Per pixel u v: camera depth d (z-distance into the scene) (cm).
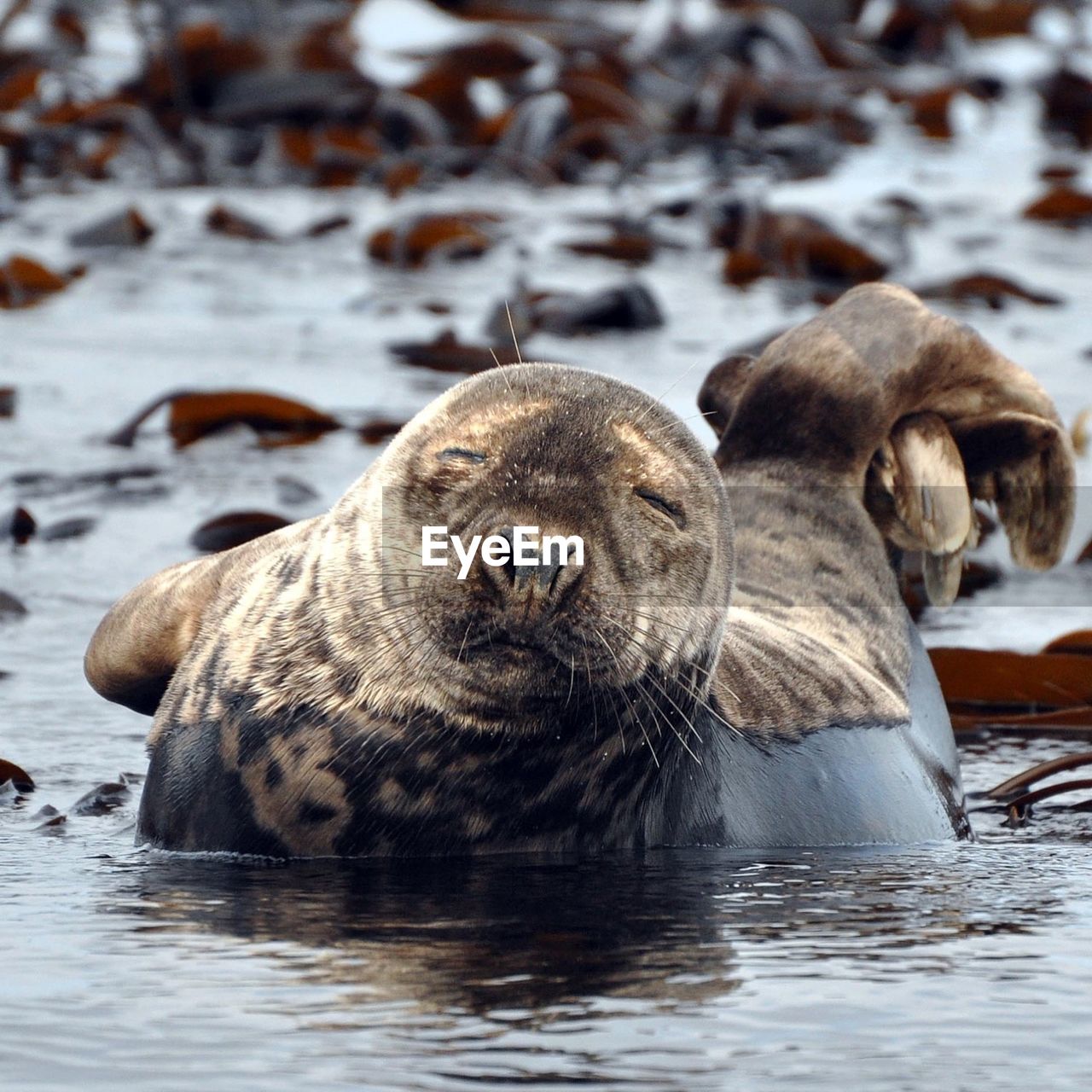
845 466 2242
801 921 1428
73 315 4500
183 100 7250
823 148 7438
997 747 2214
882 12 10275
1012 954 1341
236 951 1310
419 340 4184
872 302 2325
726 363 2456
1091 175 7162
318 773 1578
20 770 1859
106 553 2786
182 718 1672
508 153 7050
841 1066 1105
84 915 1409
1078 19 10588
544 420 1512
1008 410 2295
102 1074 1078
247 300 4769
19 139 6638
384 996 1210
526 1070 1088
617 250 5572
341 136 7012
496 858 1606
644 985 1246
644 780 1655
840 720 1881
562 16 9906
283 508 2983
